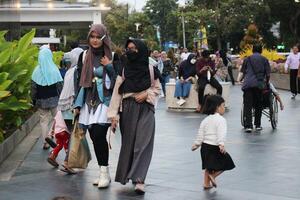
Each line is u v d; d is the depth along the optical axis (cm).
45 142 1239
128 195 805
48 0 3988
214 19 6116
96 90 866
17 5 2245
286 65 2548
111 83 864
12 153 1192
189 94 2122
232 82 3841
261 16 6450
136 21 7838
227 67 3825
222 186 842
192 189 828
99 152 857
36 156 1152
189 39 7469
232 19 6069
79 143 926
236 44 6894
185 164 1020
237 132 1451
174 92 2155
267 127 1545
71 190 842
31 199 791
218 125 814
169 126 1625
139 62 827
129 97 828
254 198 768
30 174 966
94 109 863
